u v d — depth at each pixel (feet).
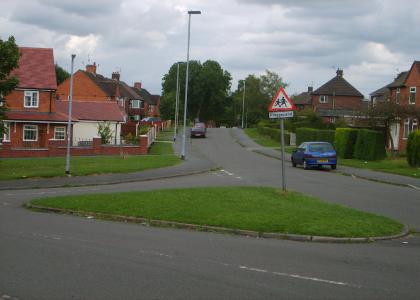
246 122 351.87
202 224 40.24
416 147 100.27
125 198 51.08
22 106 156.04
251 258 29.89
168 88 377.30
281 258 30.12
